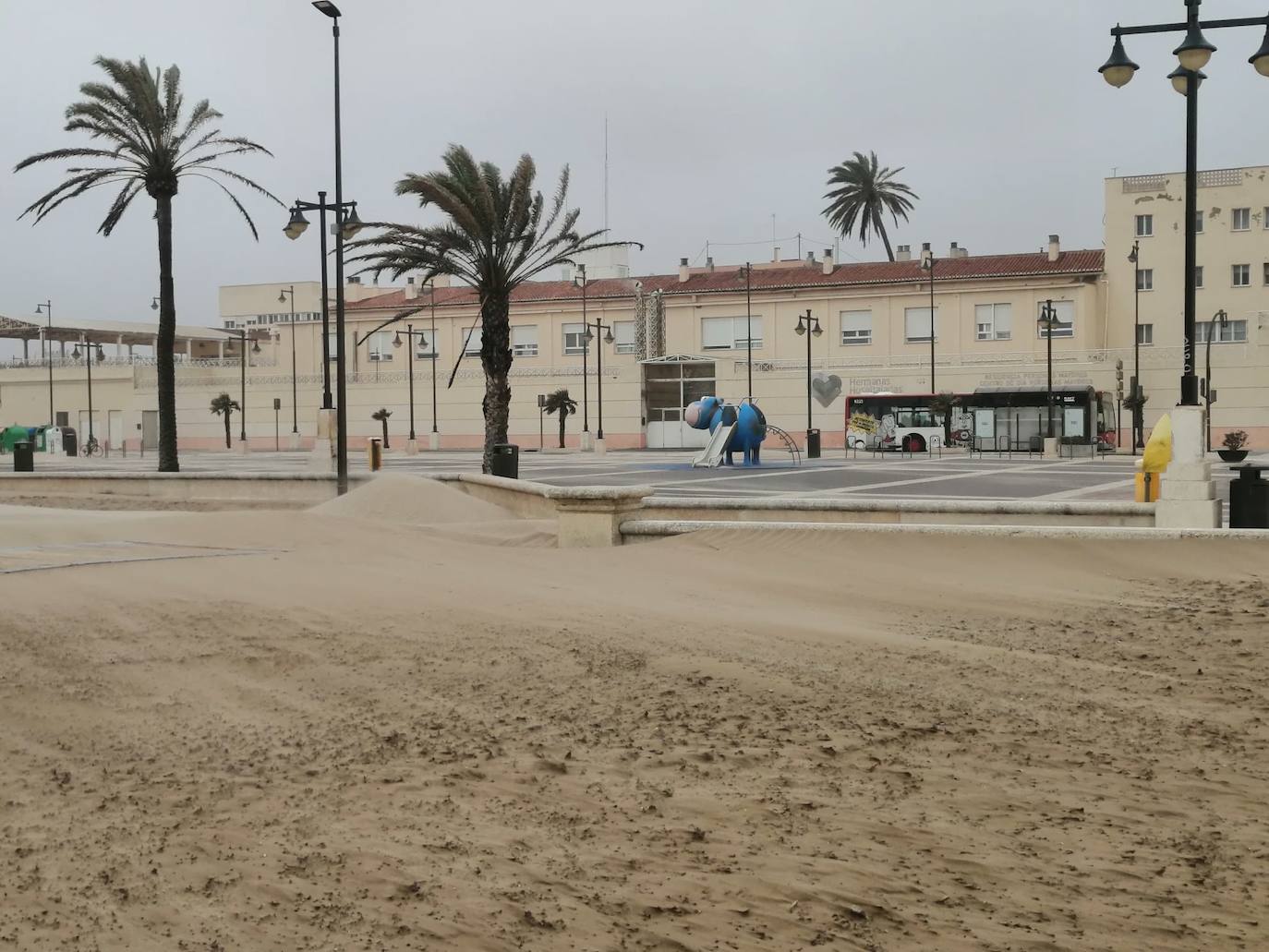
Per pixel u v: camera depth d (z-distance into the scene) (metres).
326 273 33.19
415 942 4.46
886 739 7.12
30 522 17.66
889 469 41.66
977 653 9.55
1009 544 14.52
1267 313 64.56
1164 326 68.50
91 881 4.98
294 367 80.62
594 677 8.47
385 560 13.71
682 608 11.13
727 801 6.02
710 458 44.06
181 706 7.59
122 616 9.88
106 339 98.69
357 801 6.01
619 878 5.06
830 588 12.59
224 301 112.94
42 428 82.25
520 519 21.03
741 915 4.70
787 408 71.19
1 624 9.45
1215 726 7.50
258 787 6.19
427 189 30.28
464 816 5.80
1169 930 4.56
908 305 72.38
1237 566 13.52
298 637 9.40
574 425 75.25
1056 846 5.44
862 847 5.42
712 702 7.88
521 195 31.53
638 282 80.50
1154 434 18.02
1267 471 36.38
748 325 72.62
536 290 81.75
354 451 79.38
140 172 36.66
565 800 6.05
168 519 17.34
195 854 5.28
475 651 9.13
